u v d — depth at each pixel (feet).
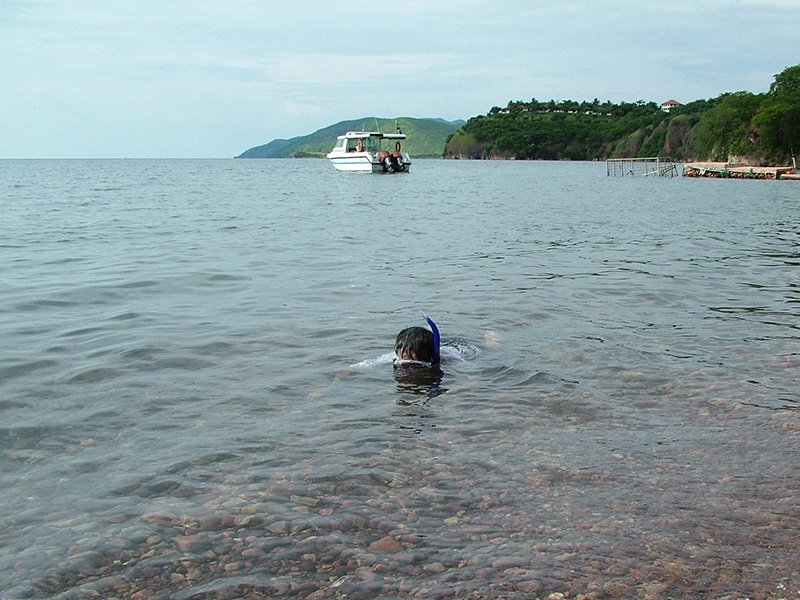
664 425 13.89
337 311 24.20
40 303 25.14
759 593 8.41
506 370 17.54
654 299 26.37
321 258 37.17
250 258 36.88
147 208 73.36
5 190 110.52
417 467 11.86
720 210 76.07
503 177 200.23
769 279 30.89
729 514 10.34
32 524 9.98
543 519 10.14
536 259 37.14
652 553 9.29
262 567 8.93
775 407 14.84
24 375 16.87
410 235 48.96
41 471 11.71
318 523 9.98
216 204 81.05
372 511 10.34
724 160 285.43
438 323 22.41
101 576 8.72
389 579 8.67
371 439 13.10
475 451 12.56
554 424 13.94
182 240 44.68
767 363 17.99
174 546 9.40
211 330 21.43
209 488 11.07
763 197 101.81
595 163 517.14
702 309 24.68
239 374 17.16
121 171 254.68
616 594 8.37
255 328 21.71
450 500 10.70
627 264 35.29
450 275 31.76
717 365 17.85
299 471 11.70
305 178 178.50
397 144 203.10
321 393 15.81
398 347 18.12
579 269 33.63
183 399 15.31
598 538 9.64
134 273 31.71
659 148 490.08
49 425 13.75
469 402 15.24
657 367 17.70
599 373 17.26
